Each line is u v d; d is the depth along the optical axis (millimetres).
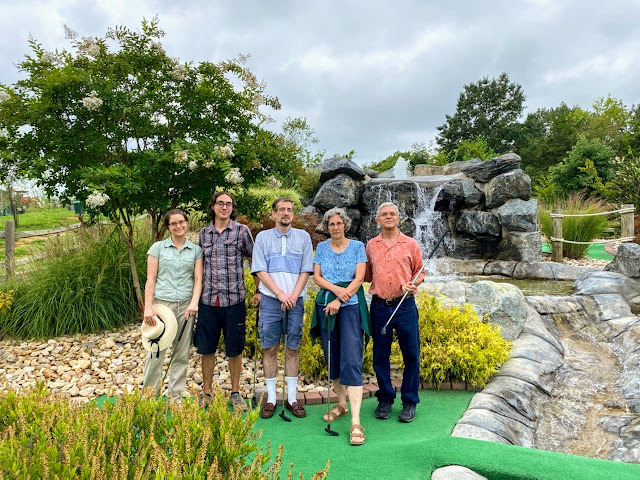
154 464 1926
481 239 10547
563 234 10938
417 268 3809
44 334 5895
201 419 2309
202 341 3904
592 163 18812
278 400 4215
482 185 10742
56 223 13586
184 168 5914
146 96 6023
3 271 7273
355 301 3697
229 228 3941
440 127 55812
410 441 3316
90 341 5738
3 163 5906
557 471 2816
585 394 4562
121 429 2207
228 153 5711
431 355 4574
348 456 3125
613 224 13359
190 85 6336
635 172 13141
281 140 6848
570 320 6168
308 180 12094
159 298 3850
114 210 5953
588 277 7211
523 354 4961
